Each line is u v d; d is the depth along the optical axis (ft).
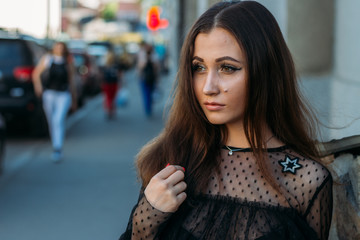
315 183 4.52
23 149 28.45
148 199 4.64
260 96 4.50
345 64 12.81
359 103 7.02
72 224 16.08
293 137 4.75
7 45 29.89
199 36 4.57
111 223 16.16
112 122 40.04
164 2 65.67
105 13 221.66
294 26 14.33
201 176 4.76
